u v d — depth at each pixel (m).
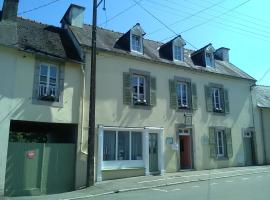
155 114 17.53
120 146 16.25
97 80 15.80
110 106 15.98
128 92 16.72
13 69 13.47
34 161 13.45
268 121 23.09
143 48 18.28
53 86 14.59
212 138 19.72
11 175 12.81
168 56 19.44
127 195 11.62
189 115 18.88
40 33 16.09
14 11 15.20
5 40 13.54
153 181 14.56
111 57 16.53
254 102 22.78
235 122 21.23
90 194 12.17
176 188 12.79
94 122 14.12
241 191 11.26
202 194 10.88
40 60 14.29
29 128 15.23
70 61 14.96
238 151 20.95
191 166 18.61
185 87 19.42
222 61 24.11
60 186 13.96
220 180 14.77
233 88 21.80
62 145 14.34
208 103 20.00
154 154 17.36
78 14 18.02
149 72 17.77
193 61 20.95
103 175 15.23
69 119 14.62
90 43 16.00
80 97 15.12
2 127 12.81
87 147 14.90
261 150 22.12
